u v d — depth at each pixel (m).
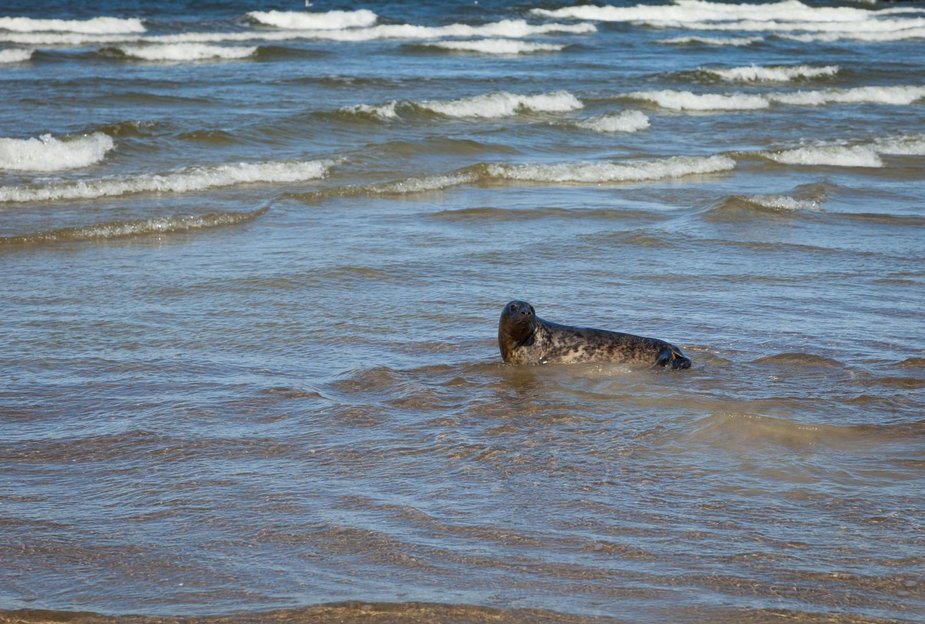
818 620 9.70
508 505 12.25
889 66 70.12
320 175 36.00
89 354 18.36
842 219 31.25
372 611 9.81
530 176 36.59
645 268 24.98
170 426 14.90
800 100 56.03
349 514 11.99
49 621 9.64
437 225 29.53
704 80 63.16
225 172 34.66
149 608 9.90
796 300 22.23
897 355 18.55
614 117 47.41
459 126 46.12
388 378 16.98
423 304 21.77
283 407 15.72
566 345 17.88
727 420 14.78
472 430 14.80
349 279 23.66
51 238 27.09
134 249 26.50
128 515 12.01
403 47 73.44
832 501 12.41
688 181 37.09
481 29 84.94
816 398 16.19
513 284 23.39
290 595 10.14
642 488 12.77
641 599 10.08
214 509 12.14
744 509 12.18
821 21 102.00
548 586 10.33
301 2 93.56
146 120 42.31
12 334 19.41
